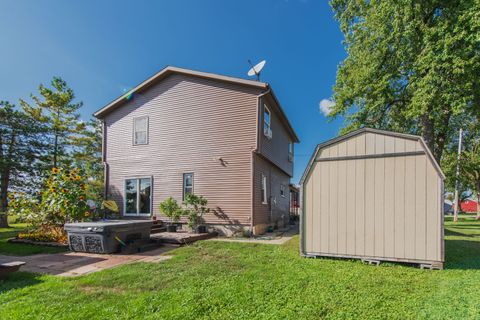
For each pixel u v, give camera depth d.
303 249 5.94
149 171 11.39
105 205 11.32
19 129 15.58
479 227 14.23
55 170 8.91
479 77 8.27
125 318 2.90
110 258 6.08
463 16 7.93
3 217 14.52
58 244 7.51
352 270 4.78
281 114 13.22
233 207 9.80
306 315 2.98
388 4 9.99
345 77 12.45
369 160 5.56
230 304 3.27
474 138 19.86
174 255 6.24
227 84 10.42
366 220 5.47
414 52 9.79
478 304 3.16
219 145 10.30
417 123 11.66
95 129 22.58
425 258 4.95
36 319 2.88
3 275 4.30
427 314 2.96
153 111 11.61
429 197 5.01
